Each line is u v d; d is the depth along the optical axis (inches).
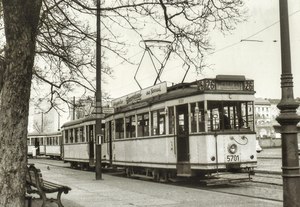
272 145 3161.9
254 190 600.4
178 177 730.8
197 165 643.5
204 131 633.6
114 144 975.6
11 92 260.8
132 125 876.6
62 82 543.8
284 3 316.2
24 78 263.0
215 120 637.3
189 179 711.7
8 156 259.9
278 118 309.7
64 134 1438.2
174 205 460.4
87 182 776.9
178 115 699.4
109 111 956.0
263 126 3563.0
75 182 778.2
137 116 851.4
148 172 815.7
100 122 864.3
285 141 308.0
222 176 627.2
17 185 260.7
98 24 490.0
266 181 717.3
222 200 493.4
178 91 705.6
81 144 1243.8
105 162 1043.9
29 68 265.6
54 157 2111.2
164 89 743.7
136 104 852.0
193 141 654.5
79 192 606.9
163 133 737.6
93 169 1242.6
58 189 418.3
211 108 637.3
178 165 690.8
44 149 2198.6
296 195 303.6
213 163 626.8
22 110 263.3
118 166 955.3
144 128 815.1
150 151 786.2
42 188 414.0
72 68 508.4
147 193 580.4
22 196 263.1
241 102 653.3
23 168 264.1
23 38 261.1
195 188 647.8
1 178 259.8
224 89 643.5
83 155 1220.5
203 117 639.1
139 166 832.9
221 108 640.4
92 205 473.4
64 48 483.8
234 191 595.8
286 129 308.0
